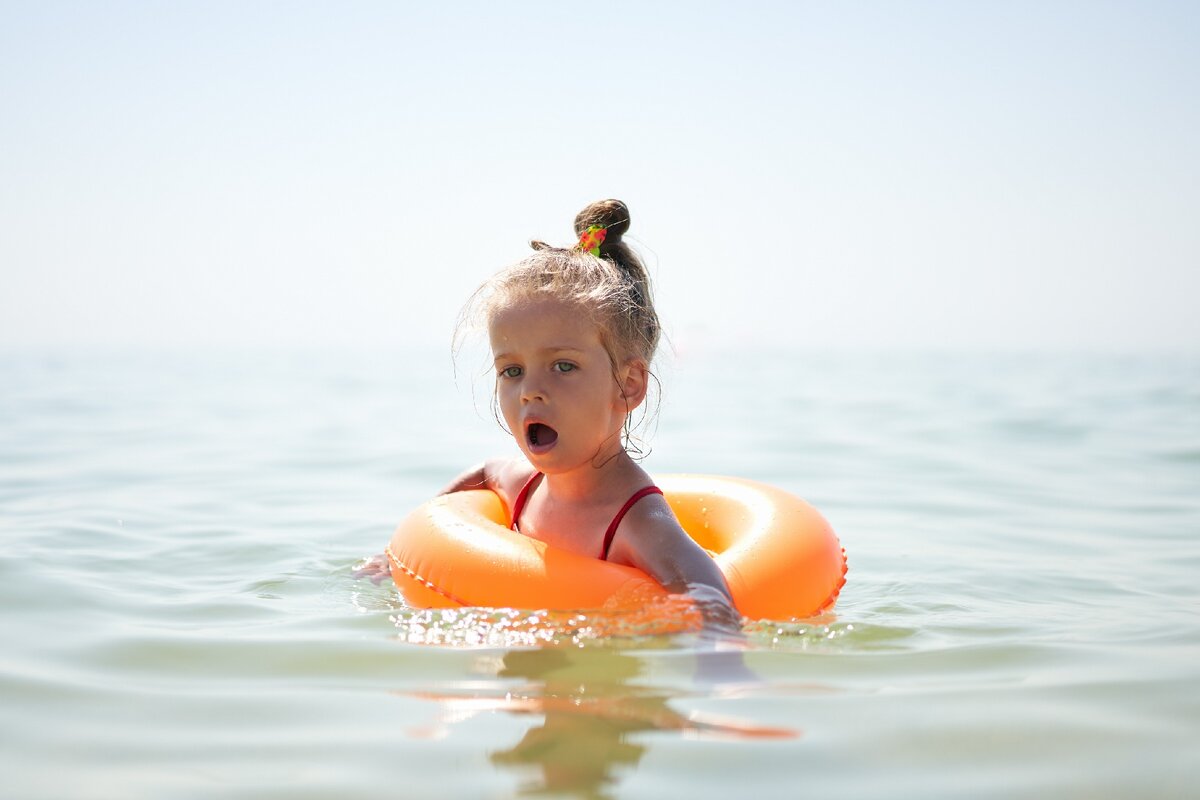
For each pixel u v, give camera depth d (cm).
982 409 1152
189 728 212
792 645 271
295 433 904
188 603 316
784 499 336
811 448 804
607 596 267
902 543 449
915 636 284
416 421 1023
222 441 838
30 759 197
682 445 824
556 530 305
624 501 294
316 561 385
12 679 241
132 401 1238
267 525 471
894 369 2216
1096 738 208
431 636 273
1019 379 1786
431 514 316
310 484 614
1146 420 1012
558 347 286
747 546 304
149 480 622
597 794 180
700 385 1619
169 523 471
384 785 184
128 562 381
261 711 220
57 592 325
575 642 263
